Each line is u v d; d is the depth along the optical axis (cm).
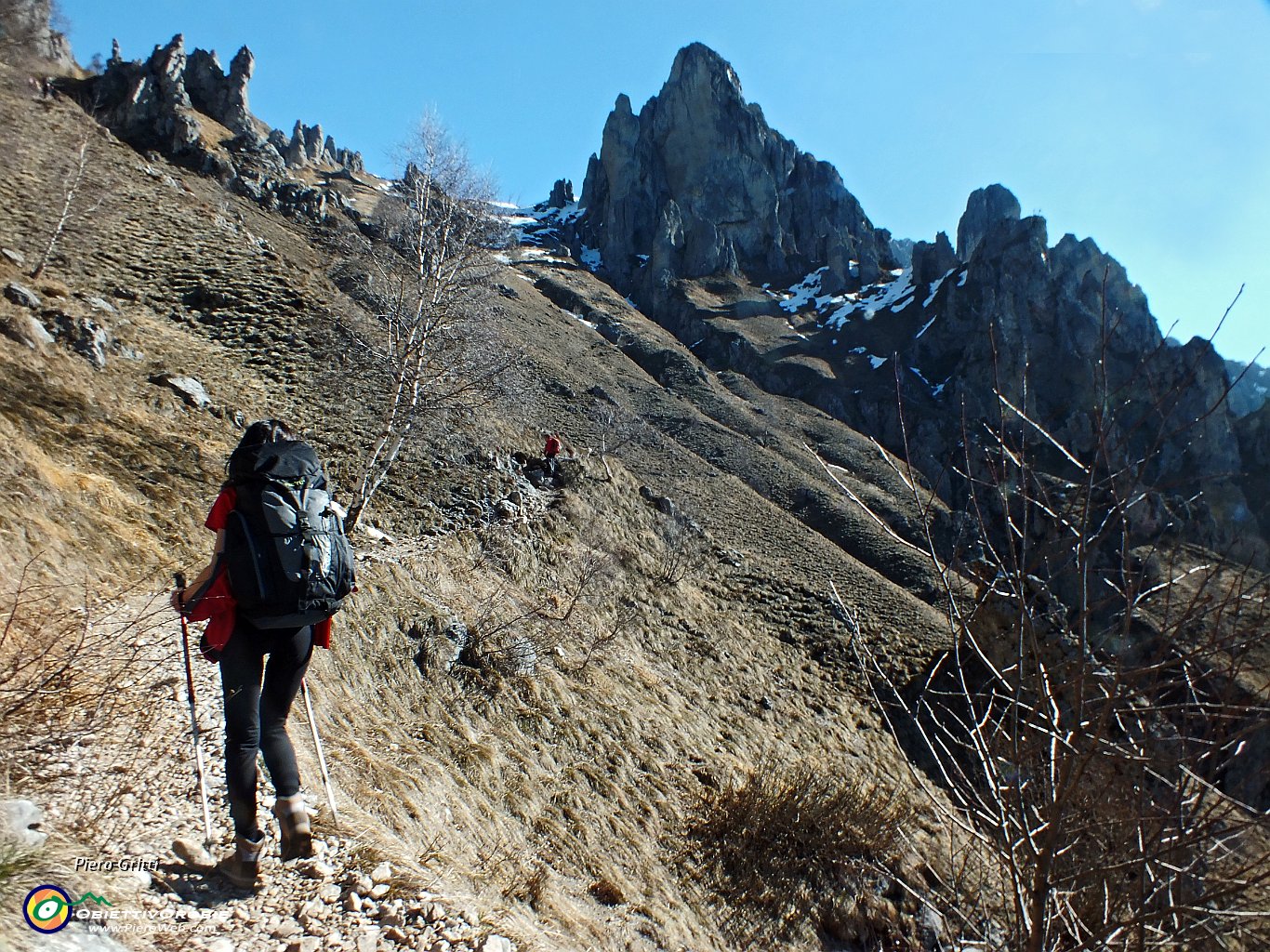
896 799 1748
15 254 3341
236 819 399
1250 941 281
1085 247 11494
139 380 2416
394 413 2338
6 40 6562
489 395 2577
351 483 2603
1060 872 316
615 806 1702
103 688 583
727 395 10794
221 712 670
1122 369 9600
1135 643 286
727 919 1484
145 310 3472
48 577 1012
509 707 1858
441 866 640
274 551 395
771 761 2058
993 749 321
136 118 7844
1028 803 323
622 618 2819
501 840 1286
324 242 5112
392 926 418
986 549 327
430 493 2795
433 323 2327
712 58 16712
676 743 2145
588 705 2072
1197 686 279
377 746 1323
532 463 3512
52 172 4831
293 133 15000
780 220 16500
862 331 13288
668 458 6950
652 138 16575
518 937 471
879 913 1512
